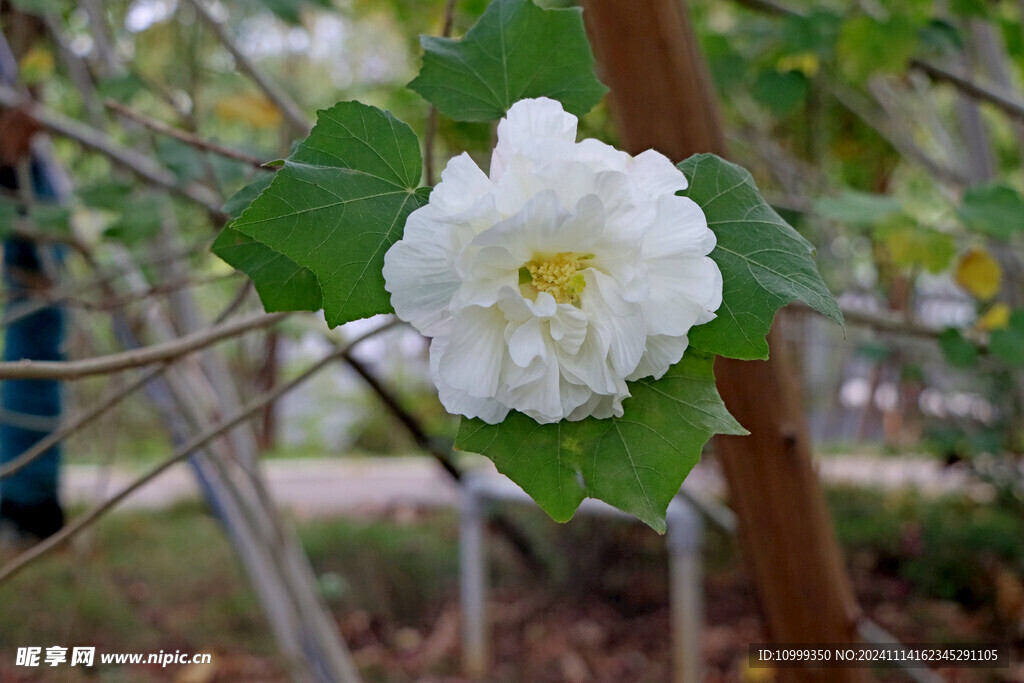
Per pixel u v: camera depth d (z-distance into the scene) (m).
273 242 0.94
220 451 3.63
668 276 0.95
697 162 1.08
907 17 3.00
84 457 9.41
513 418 0.98
